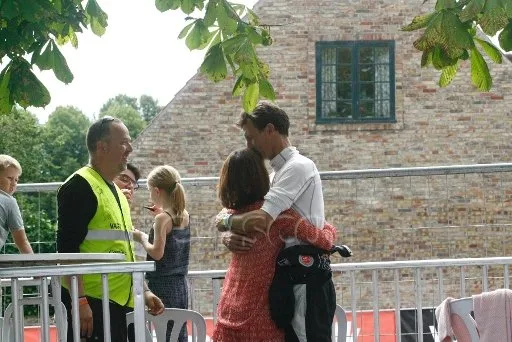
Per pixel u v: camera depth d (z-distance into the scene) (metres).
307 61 29.06
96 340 7.47
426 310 12.96
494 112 28.75
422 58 6.74
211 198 16.08
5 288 10.27
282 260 6.90
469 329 7.55
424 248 14.17
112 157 7.57
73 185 7.39
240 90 7.46
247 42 7.02
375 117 29.02
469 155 28.86
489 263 8.95
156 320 7.85
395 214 14.57
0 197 9.73
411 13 29.11
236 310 6.98
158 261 8.98
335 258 14.60
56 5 7.46
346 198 14.88
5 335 7.18
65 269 6.44
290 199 6.91
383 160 28.89
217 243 13.62
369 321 13.35
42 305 6.49
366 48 29.12
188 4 7.33
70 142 78.12
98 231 7.43
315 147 28.98
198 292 13.95
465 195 14.26
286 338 6.93
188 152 28.48
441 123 28.89
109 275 7.52
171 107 28.45
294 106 29.06
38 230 12.21
